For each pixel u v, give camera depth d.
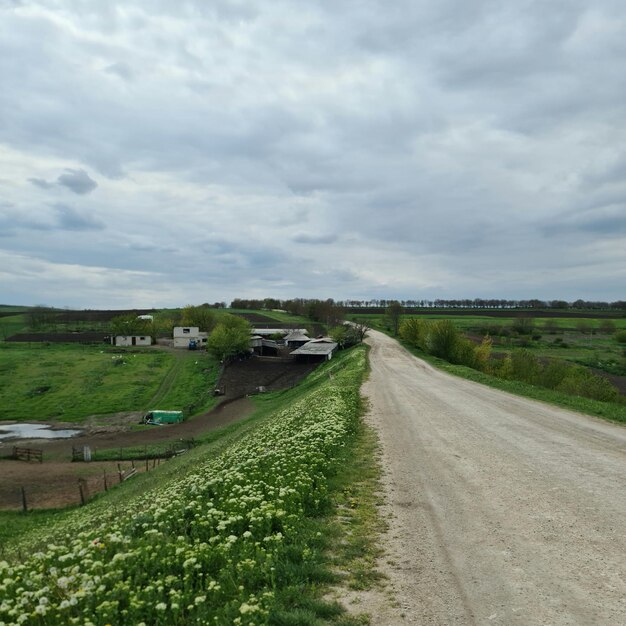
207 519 9.70
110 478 42.62
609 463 16.44
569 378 60.88
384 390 39.56
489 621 7.02
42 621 6.50
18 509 34.41
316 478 13.27
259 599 7.11
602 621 7.02
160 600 6.92
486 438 20.66
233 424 58.38
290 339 138.50
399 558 9.14
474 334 143.12
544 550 9.53
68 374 96.81
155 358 114.06
